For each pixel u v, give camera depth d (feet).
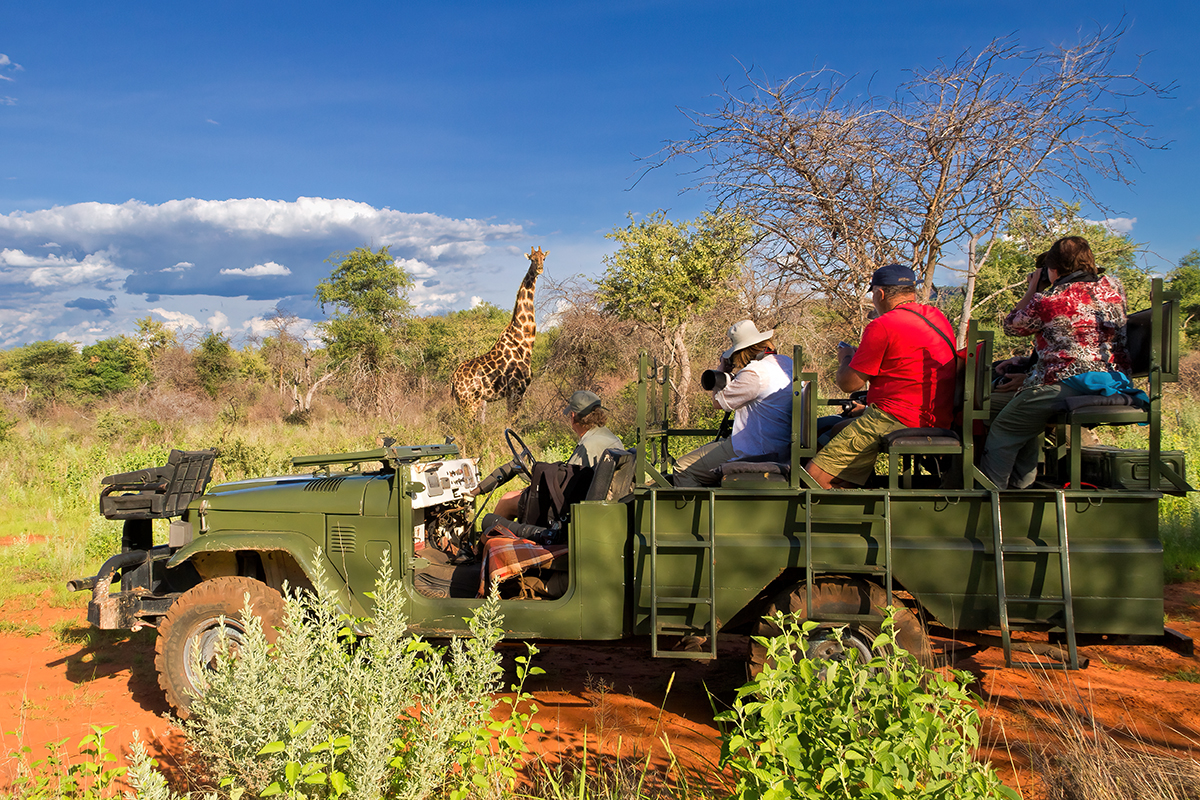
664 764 12.11
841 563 12.44
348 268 91.81
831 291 29.68
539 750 12.73
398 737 9.74
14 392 104.12
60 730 14.25
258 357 94.43
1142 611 11.84
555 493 15.31
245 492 15.23
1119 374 12.30
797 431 12.51
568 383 52.16
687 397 45.75
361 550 14.32
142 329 114.83
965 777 7.66
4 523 33.17
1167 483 12.03
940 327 13.43
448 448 16.97
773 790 7.39
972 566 12.21
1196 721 13.51
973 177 26.66
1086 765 10.18
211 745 9.84
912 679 8.16
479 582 15.31
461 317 113.70
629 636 13.69
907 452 12.41
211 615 14.05
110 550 27.14
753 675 12.78
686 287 44.45
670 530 12.93
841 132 27.35
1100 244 27.48
